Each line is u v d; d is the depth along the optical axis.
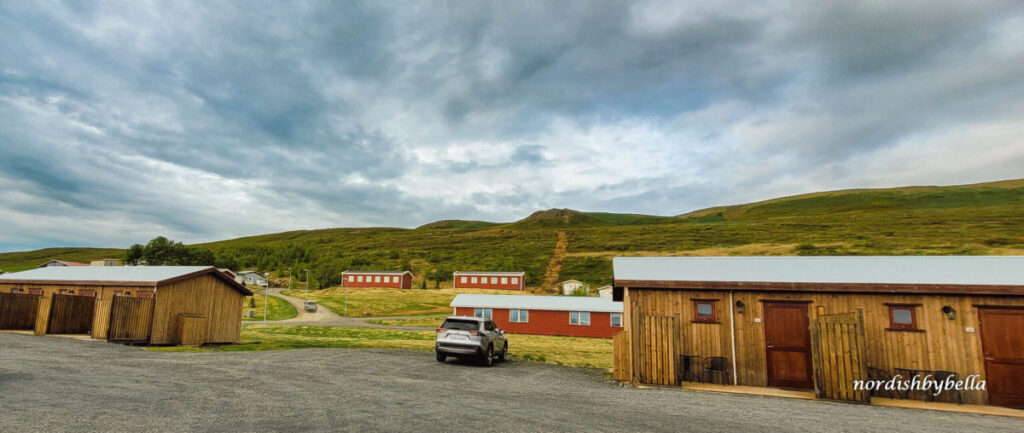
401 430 7.05
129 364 12.74
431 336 34.03
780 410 10.08
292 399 8.93
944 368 12.65
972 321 12.73
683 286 14.71
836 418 9.48
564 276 99.50
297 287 93.44
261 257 131.88
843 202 195.00
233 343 23.75
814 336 12.29
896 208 169.00
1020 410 11.63
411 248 154.12
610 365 18.95
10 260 169.75
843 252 86.69
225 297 23.67
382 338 30.89
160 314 20.11
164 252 93.19
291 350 19.11
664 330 13.38
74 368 11.54
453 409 8.70
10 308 22.53
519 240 156.88
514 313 45.47
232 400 8.59
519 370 16.11
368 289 90.06
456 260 127.25
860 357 11.83
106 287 22.86
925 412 10.91
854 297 13.68
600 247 128.50
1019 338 12.33
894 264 14.95
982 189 175.50
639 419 8.53
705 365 14.27
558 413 8.77
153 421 6.94
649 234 143.12
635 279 15.14
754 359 14.02
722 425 8.35
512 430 7.35
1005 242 84.25
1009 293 12.30
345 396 9.50
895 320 13.30
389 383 11.61
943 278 13.23
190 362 13.80
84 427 6.48
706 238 124.62
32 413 7.10
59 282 24.31
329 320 53.16
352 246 165.62
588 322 43.31
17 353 13.91
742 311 14.37
